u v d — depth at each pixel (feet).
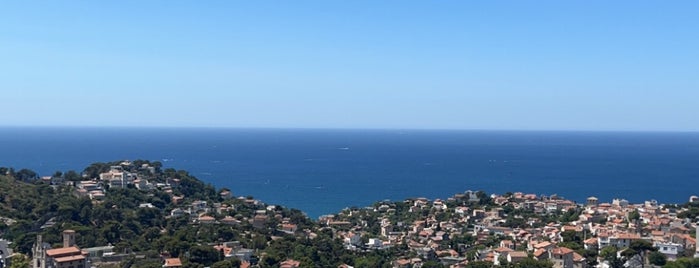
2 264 635.25
